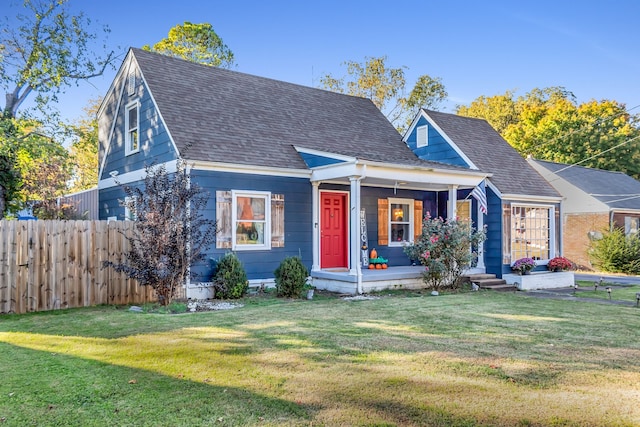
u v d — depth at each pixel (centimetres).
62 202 2002
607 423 335
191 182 999
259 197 1134
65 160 1723
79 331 650
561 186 2314
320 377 434
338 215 1339
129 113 1349
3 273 837
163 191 903
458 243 1174
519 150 3428
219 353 517
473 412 354
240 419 344
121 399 383
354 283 1091
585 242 2209
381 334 620
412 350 533
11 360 498
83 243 930
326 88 2959
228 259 1009
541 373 449
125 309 881
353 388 405
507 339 598
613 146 3162
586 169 2538
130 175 1315
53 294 889
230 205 1075
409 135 1708
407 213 1517
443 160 1557
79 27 1630
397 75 2969
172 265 888
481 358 502
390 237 1466
